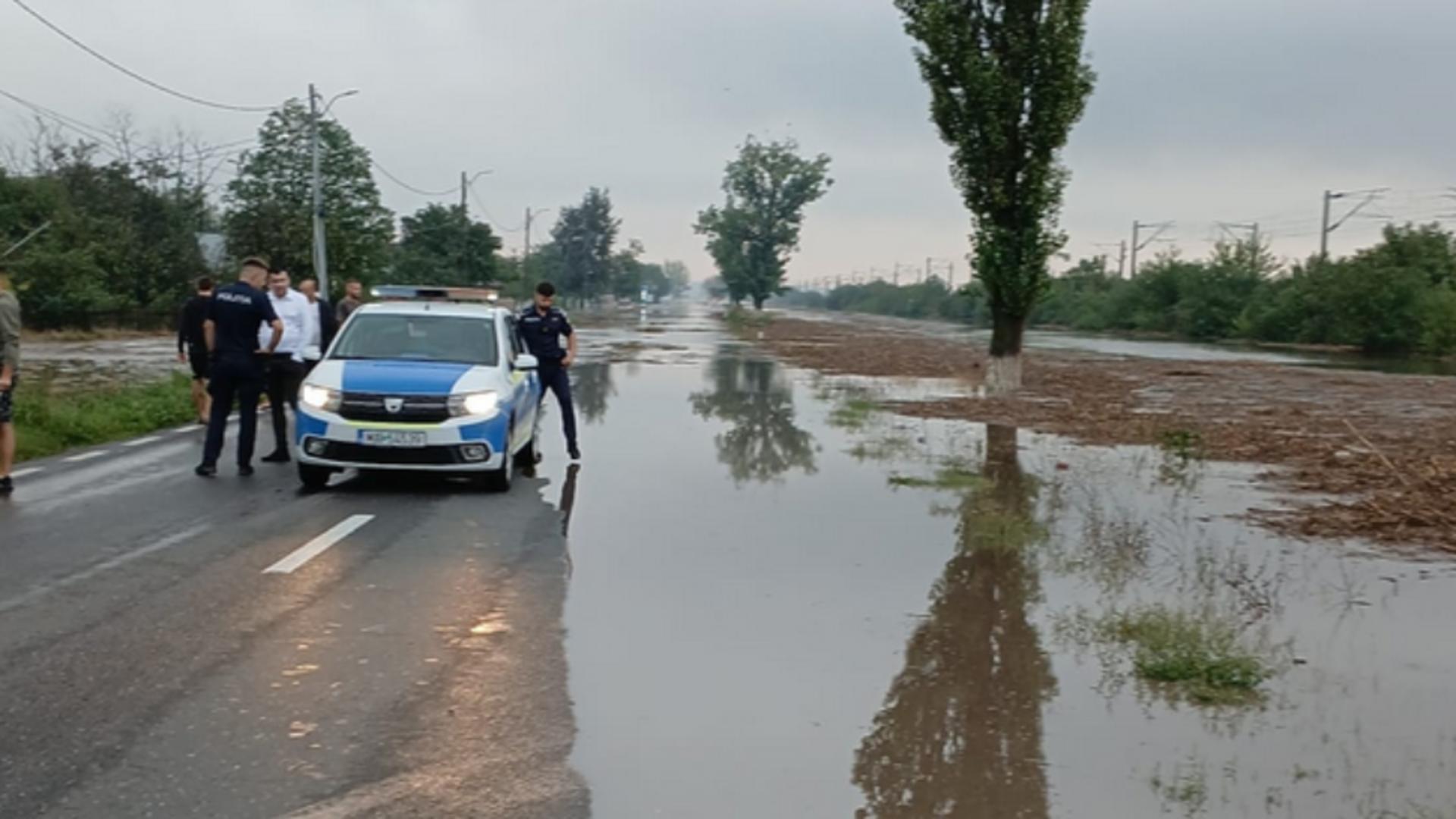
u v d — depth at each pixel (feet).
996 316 79.20
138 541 28.12
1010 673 19.61
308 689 18.04
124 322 164.04
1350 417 65.82
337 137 160.45
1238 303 224.33
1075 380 94.58
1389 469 41.86
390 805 14.12
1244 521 32.89
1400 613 23.39
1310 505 35.55
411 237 204.44
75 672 18.57
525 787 14.80
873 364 112.98
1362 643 21.38
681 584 25.09
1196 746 16.55
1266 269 229.04
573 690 18.39
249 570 25.49
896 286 447.42
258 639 20.51
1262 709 18.04
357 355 38.70
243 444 39.06
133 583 24.08
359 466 35.22
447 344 39.11
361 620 21.84
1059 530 31.48
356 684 18.34
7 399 34.27
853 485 38.47
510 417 36.52
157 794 14.21
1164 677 19.36
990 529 31.01
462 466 35.27
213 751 15.58
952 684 19.04
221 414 38.73
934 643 21.21
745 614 22.86
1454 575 26.50
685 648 20.68
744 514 33.19
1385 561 27.89
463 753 15.79
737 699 18.20
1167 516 33.65
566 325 43.47
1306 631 22.13
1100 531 31.37
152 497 34.14
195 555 26.81
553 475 40.14
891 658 20.34
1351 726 17.37
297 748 15.76
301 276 134.41
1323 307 189.26
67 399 55.42
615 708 17.69
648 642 20.99
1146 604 23.81
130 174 193.26
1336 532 31.17
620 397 72.08
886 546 29.17
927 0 74.33
